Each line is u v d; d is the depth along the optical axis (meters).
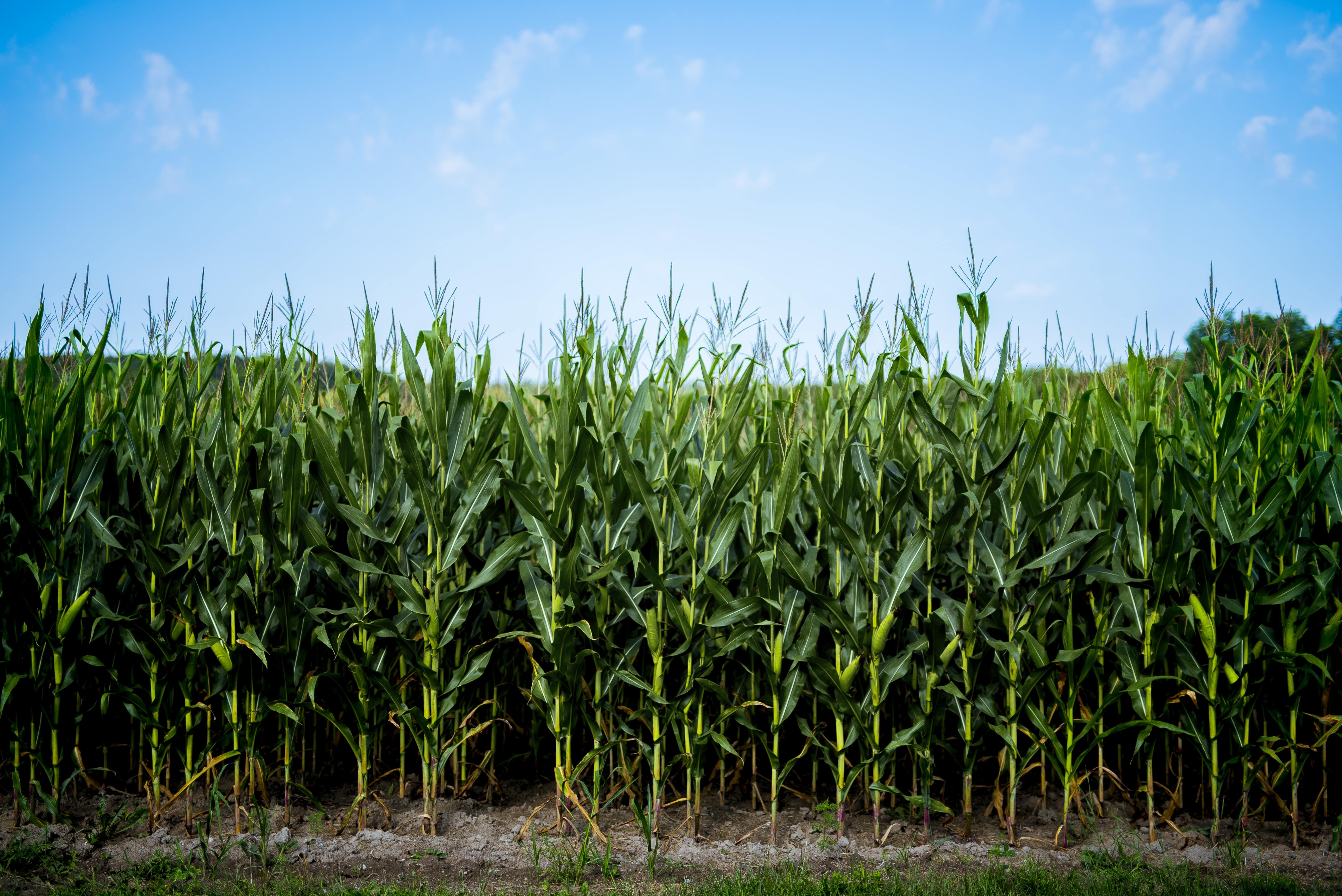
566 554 3.36
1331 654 3.66
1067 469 3.36
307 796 3.72
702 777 3.94
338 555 3.37
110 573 3.76
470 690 3.81
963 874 3.12
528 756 3.94
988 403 3.36
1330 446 3.70
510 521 3.77
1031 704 3.62
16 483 3.32
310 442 3.55
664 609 3.52
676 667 3.76
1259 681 3.39
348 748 4.17
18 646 3.48
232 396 3.61
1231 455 3.36
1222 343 3.96
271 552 3.55
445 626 3.43
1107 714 3.79
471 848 3.28
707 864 3.22
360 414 3.46
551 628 3.32
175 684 3.59
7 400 3.40
